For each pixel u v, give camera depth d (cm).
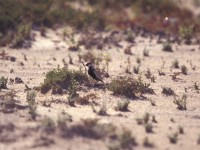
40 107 2144
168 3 4559
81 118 2012
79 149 1722
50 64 2911
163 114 2167
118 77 2680
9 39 3281
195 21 4162
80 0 4497
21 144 1733
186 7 4800
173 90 2516
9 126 1862
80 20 3747
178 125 2039
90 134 1834
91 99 2303
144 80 2661
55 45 3312
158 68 2908
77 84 2452
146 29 3762
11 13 3638
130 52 3231
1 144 1728
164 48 3331
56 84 2452
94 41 3431
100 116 2075
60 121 1898
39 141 1755
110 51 3256
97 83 2519
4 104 2128
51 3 4141
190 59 3138
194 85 2584
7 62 2891
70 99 2227
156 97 2394
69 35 3522
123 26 3794
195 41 3559
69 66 2883
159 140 1866
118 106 2184
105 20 3869
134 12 4338
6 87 2436
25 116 2006
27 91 2381
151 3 4512
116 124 1991
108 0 4569
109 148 1731
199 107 2289
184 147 1819
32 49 3203
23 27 3422
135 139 1853
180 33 3700
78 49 3256
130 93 2388
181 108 2255
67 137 1798
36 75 2678
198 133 1966
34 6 3862
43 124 1881
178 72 2822
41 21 3650
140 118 2047
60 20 3766
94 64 2894
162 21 4062
